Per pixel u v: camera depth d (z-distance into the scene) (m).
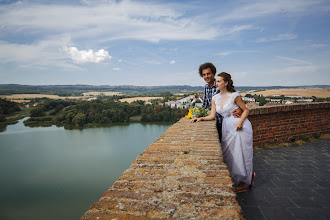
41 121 139.38
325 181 3.20
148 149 1.82
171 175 1.23
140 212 0.85
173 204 0.90
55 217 44.28
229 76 2.71
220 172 1.26
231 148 2.67
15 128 123.19
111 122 131.00
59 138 101.31
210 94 3.54
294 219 2.32
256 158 4.39
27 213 46.25
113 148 85.38
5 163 73.44
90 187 58.78
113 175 65.06
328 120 6.17
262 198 2.78
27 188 58.47
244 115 2.61
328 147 5.02
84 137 101.62
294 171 3.64
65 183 61.25
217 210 0.85
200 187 1.06
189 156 1.59
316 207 2.53
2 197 53.25
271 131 5.32
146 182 1.14
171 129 2.81
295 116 5.58
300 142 5.49
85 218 0.82
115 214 0.84
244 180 2.74
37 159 77.94
